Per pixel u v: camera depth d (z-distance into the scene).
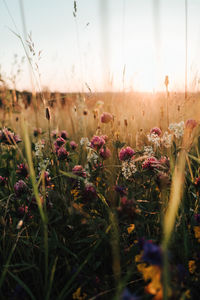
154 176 1.62
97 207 1.80
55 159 1.94
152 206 1.60
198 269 1.22
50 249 1.36
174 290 0.96
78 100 2.91
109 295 1.24
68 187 1.70
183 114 2.05
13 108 2.80
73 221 1.48
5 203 1.86
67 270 1.37
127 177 1.70
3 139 2.07
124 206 1.21
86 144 2.13
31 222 1.66
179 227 1.46
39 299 1.26
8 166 2.14
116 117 2.38
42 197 1.51
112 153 2.02
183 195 1.58
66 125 3.96
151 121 2.87
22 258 1.56
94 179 1.75
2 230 1.74
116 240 1.28
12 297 1.17
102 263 1.46
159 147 2.05
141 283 1.30
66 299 1.32
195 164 2.12
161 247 0.86
